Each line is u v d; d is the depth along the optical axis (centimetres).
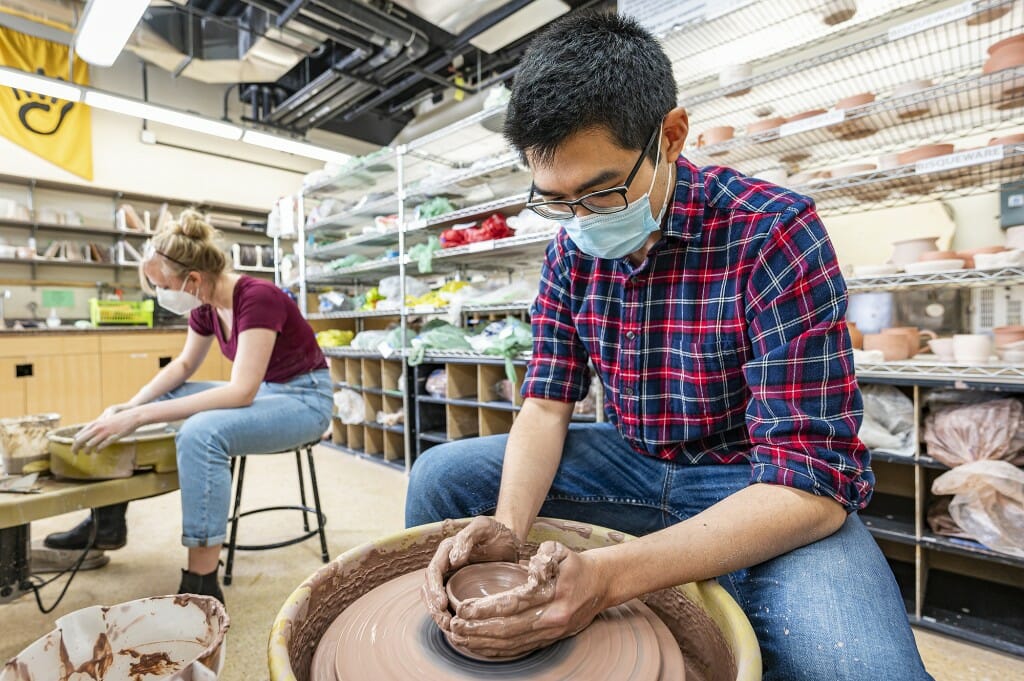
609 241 82
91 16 322
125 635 77
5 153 467
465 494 97
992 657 135
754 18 206
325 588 67
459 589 60
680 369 89
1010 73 141
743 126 245
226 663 129
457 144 338
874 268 168
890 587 65
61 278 498
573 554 58
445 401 287
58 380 417
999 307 192
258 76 493
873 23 216
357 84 496
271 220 451
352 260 384
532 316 110
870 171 167
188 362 196
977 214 205
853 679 59
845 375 72
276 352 182
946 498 166
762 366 74
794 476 67
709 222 84
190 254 166
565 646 59
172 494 258
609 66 67
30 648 68
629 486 100
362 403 344
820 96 224
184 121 482
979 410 146
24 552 134
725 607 61
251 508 242
